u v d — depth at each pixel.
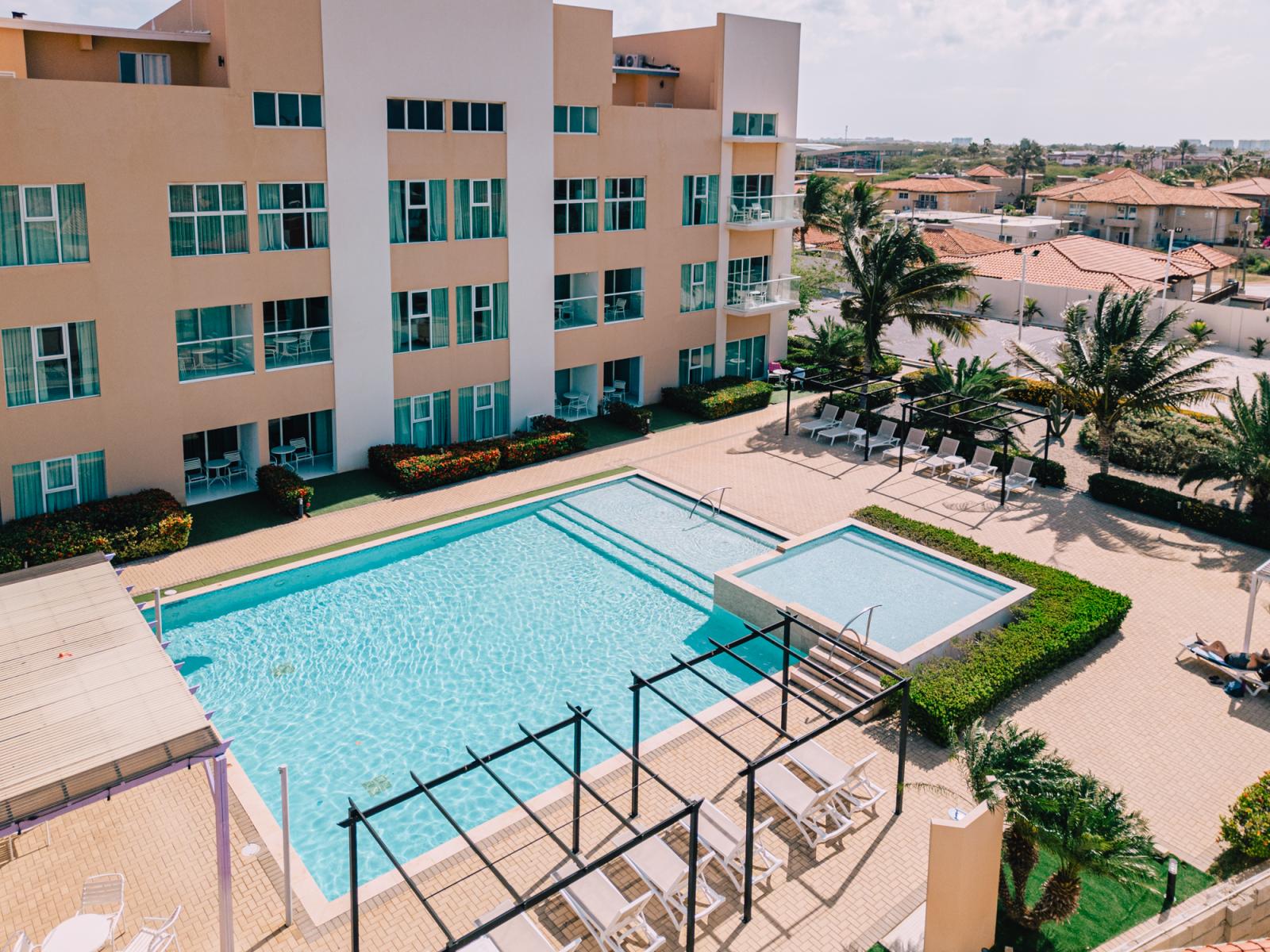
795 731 17.42
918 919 13.34
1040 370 30.20
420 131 27.84
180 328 25.20
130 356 23.88
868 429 31.47
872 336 35.09
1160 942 11.64
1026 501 27.98
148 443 24.66
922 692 17.41
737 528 26.17
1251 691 18.80
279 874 13.96
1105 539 25.56
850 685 17.64
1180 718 18.02
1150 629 21.16
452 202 28.94
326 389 27.70
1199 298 63.91
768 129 37.66
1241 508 27.08
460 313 30.06
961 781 16.23
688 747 16.95
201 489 26.95
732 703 18.34
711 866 14.38
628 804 15.40
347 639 20.47
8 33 23.75
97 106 22.20
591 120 31.92
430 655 19.94
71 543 22.03
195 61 25.97
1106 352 27.69
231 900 12.17
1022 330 51.47
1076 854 11.84
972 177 129.62
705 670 19.62
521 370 31.95
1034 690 18.86
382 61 26.56
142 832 14.70
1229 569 23.94
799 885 13.98
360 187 26.92
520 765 16.73
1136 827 12.28
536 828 14.91
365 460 29.11
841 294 59.12
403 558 24.25
